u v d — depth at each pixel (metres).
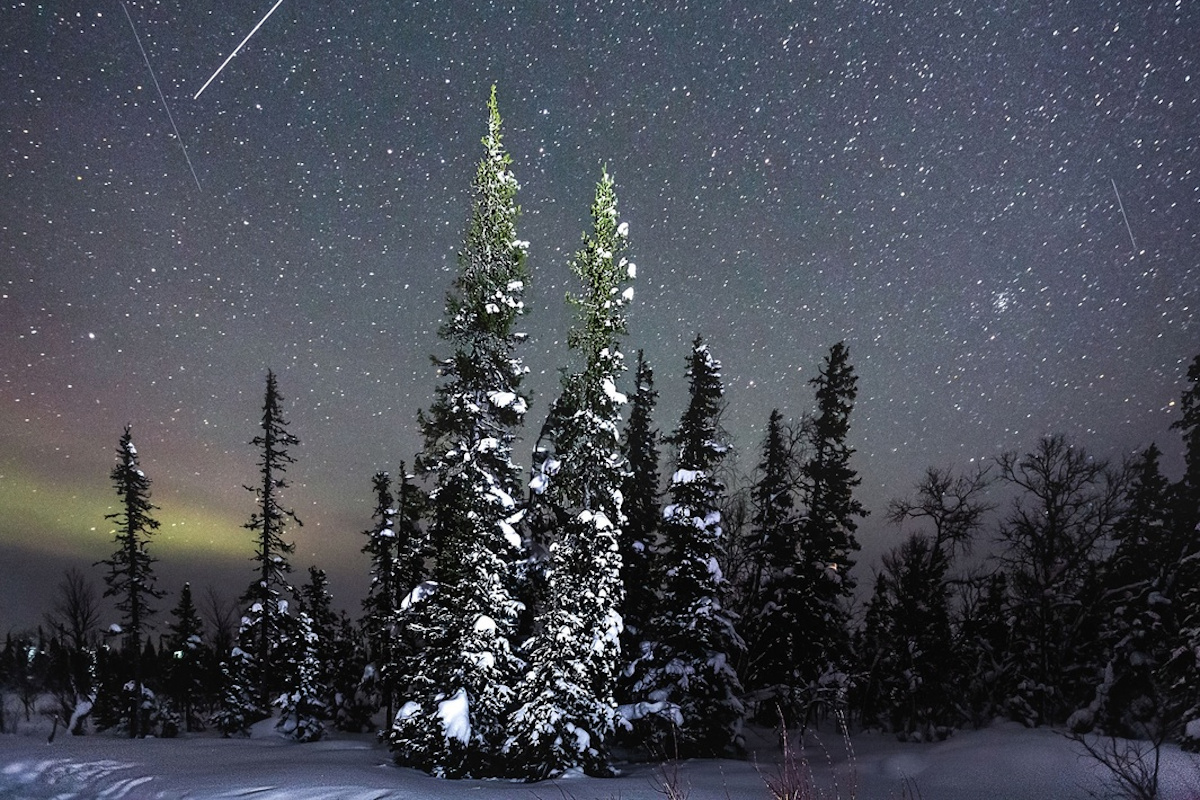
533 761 21.59
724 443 29.41
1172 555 33.34
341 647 54.28
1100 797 13.91
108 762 22.45
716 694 27.00
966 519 37.88
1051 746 18.91
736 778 20.34
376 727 54.91
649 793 17.69
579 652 22.94
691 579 27.00
